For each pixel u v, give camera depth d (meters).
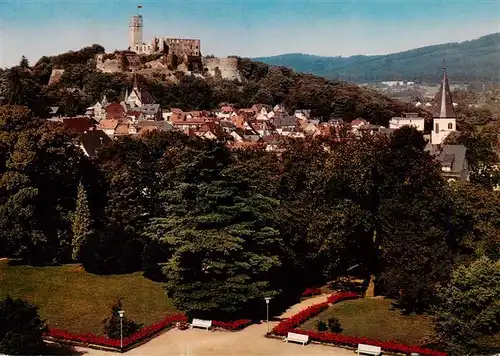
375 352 45.72
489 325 46.25
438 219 57.94
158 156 90.75
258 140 158.62
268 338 49.66
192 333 50.88
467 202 64.38
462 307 47.25
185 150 73.62
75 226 68.25
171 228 59.38
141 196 73.88
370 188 59.06
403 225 55.38
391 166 58.31
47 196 71.31
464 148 127.56
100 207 76.75
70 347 47.62
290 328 50.84
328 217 59.78
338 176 60.84
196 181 57.12
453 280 49.12
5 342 43.00
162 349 47.16
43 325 49.22
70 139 74.06
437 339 47.22
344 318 53.94
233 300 52.72
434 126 172.62
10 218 67.62
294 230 63.59
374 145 62.19
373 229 61.00
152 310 57.00
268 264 55.25
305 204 64.88
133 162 77.56
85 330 51.69
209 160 56.53
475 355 44.72
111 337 49.31
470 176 119.69
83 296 60.16
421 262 53.25
